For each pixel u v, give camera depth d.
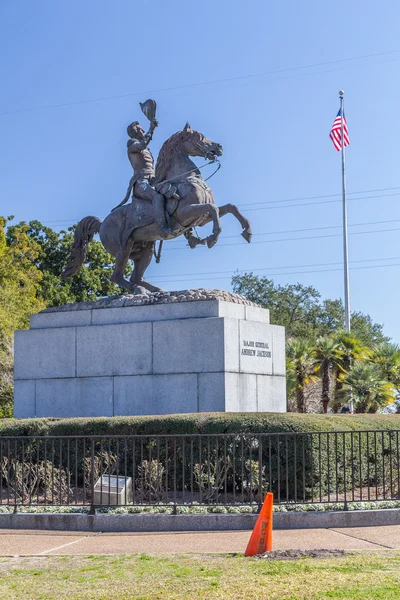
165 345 15.21
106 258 45.06
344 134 33.38
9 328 28.83
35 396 16.52
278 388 16.05
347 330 32.12
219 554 8.12
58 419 13.17
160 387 15.16
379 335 57.16
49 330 16.59
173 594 6.46
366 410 28.16
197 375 14.80
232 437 10.93
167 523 9.98
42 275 41.72
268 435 10.50
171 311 15.43
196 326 14.92
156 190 16.38
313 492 11.23
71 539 9.48
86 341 16.11
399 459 10.91
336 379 30.08
